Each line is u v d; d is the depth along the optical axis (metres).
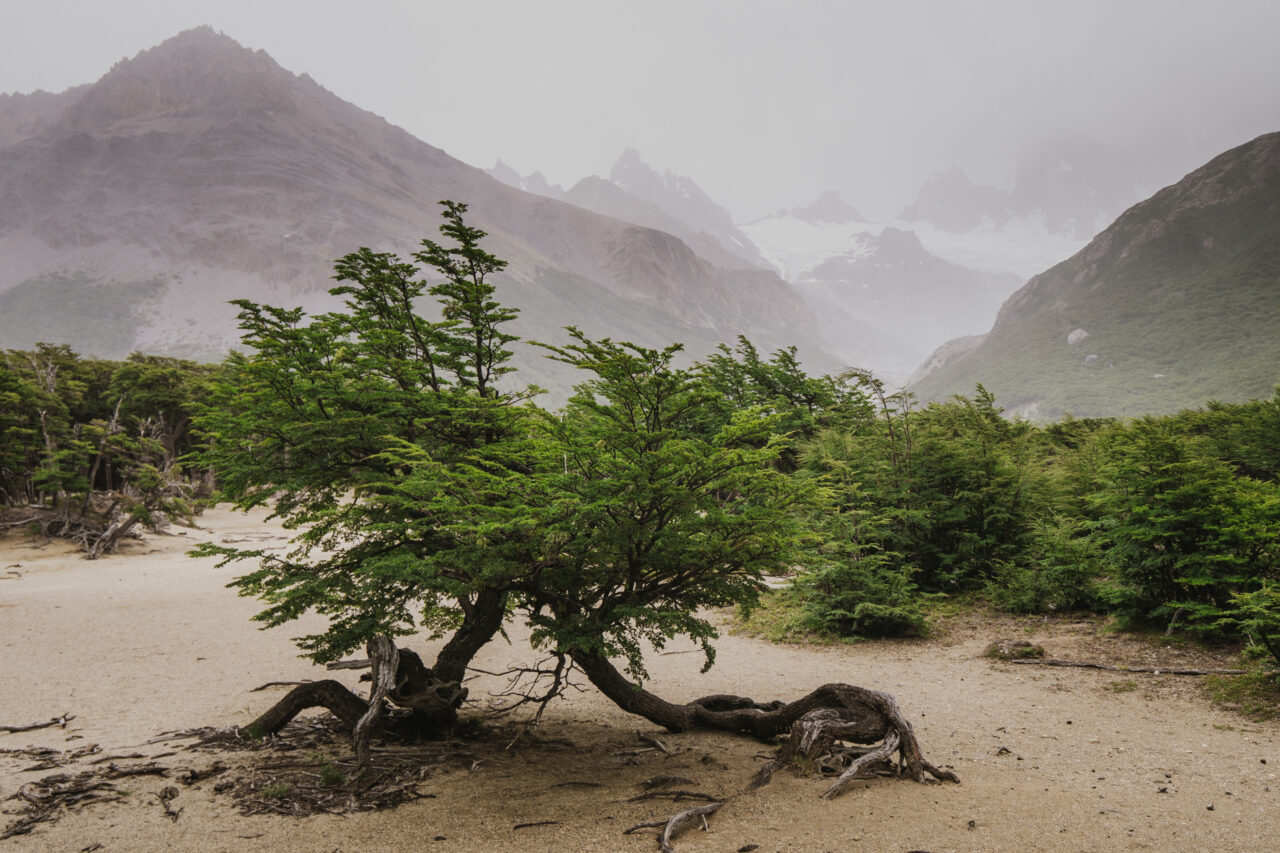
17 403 31.11
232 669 12.70
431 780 7.42
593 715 10.22
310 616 17.64
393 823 6.36
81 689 11.26
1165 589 11.86
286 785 7.13
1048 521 15.18
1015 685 10.35
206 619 17.06
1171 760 7.27
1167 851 5.39
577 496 6.40
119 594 20.05
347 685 11.63
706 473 6.94
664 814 6.43
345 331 8.05
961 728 8.67
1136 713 8.80
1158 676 10.02
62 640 14.66
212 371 45.47
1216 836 5.58
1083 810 6.18
